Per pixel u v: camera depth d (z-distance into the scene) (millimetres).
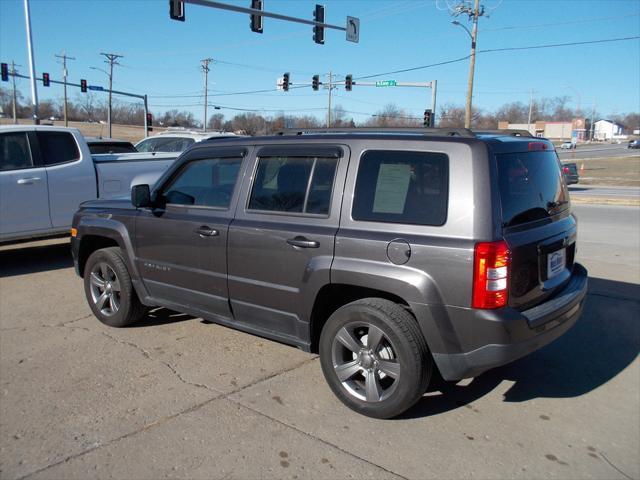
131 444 3389
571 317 3854
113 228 5316
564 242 3947
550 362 4742
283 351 4891
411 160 3604
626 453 3371
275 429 3576
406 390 3533
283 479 3066
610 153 77312
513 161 3633
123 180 8984
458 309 3318
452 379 3477
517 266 3379
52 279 7426
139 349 4914
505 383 4332
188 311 4887
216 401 3941
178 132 13602
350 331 3783
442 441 3469
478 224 3295
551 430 3625
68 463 3197
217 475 3096
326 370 3910
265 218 4191
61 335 5266
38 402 3918
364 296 3959
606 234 11992
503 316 3266
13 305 6238
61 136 8336
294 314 4051
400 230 3535
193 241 4621
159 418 3699
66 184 8234
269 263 4113
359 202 3748
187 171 4848
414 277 3418
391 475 3111
